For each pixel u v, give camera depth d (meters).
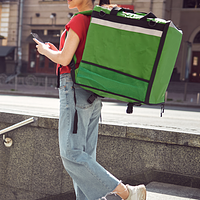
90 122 2.08
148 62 1.73
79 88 1.92
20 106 6.38
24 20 27.16
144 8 23.56
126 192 2.00
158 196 2.55
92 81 1.79
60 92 1.96
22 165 3.58
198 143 2.75
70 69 1.91
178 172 2.88
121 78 1.78
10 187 3.68
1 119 3.60
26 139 3.54
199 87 22.12
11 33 27.08
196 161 2.80
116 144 3.12
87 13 1.89
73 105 1.92
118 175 3.12
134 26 1.73
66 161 1.95
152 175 2.96
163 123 4.25
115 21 1.75
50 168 3.46
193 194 2.62
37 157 3.50
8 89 18.36
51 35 26.66
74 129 1.89
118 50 1.76
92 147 2.13
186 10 26.59
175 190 2.71
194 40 26.81
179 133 2.82
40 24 26.67
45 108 6.24
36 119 3.16
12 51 27.17
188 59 15.09
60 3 26.20
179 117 6.18
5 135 3.61
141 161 3.02
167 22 1.68
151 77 1.73
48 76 25.19
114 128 3.08
